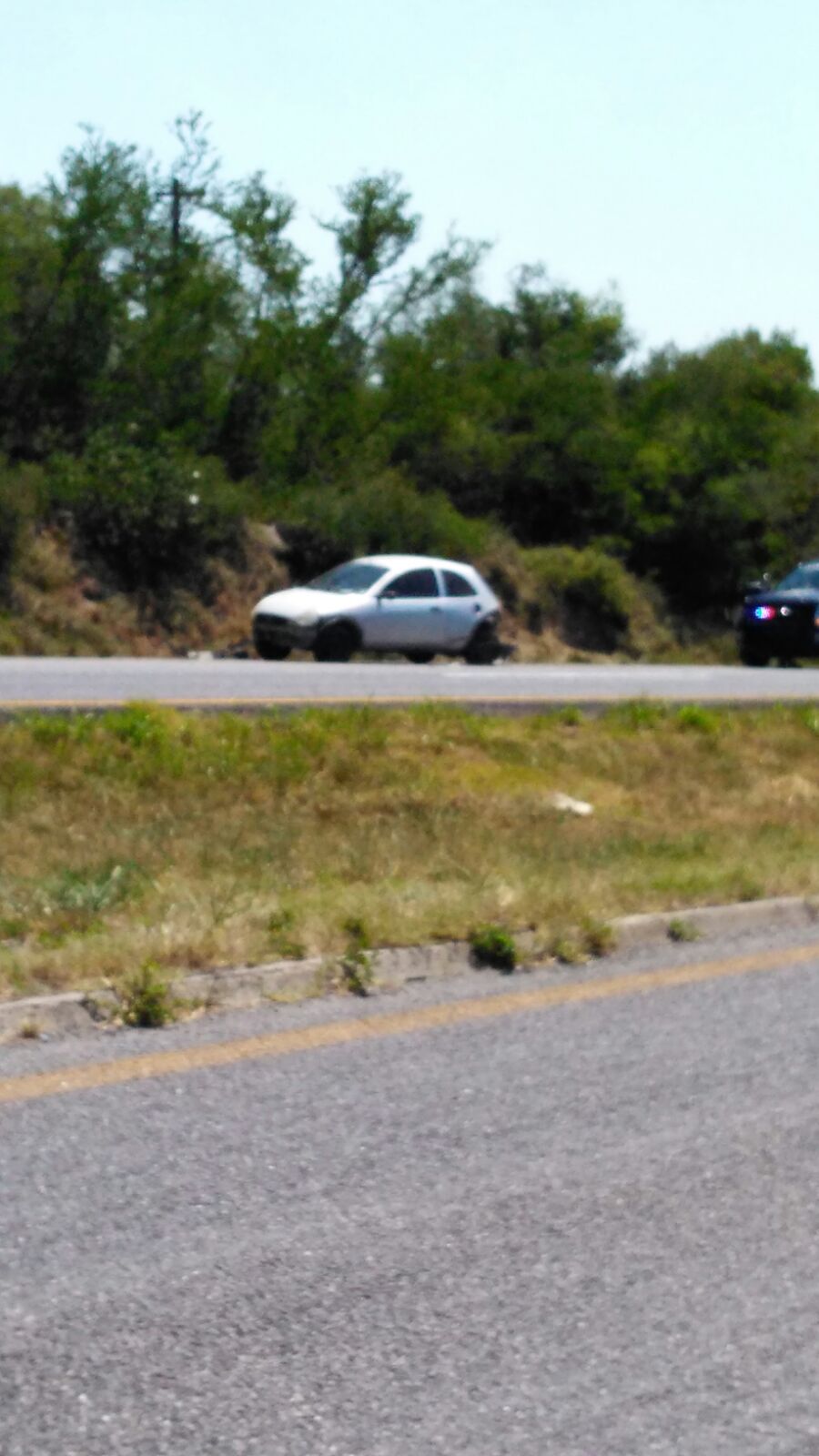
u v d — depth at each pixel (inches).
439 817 645.3
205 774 666.8
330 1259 226.4
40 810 593.6
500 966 394.9
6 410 1780.3
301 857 543.5
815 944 441.7
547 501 2417.6
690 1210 249.1
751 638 1488.7
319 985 361.4
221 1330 204.2
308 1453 177.8
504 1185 256.1
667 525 2418.8
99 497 1653.5
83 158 1795.0
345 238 2105.1
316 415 2062.0
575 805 703.7
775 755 862.5
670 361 3070.9
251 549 1795.0
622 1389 194.4
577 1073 314.8
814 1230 243.6
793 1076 318.7
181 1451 176.9
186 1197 245.4
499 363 2522.1
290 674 984.3
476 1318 210.8
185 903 430.6
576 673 1155.9
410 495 1968.5
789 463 2667.3
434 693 934.4
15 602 1550.2
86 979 345.4
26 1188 246.1
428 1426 184.1
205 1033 327.3
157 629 1641.2
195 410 1910.7
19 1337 200.1
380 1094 296.8
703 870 521.3
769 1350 205.5
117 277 1831.9
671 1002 373.1
